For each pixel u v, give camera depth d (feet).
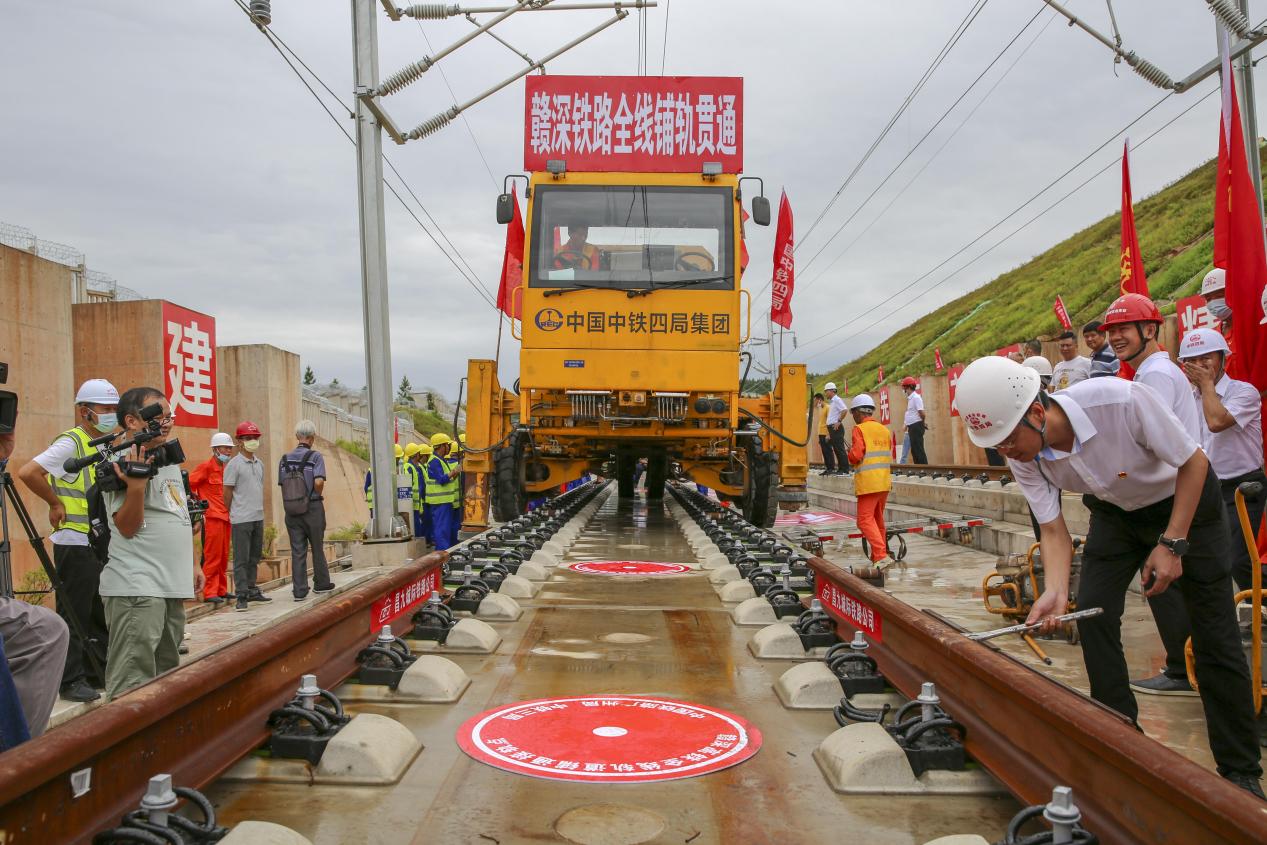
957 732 11.05
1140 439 11.04
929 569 34.58
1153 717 14.85
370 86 34.50
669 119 36.19
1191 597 11.69
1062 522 12.01
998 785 10.19
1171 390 14.16
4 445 15.51
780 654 16.22
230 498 30.27
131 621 16.43
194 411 58.08
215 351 61.05
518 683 14.66
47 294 46.14
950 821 9.32
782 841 8.82
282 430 68.54
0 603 11.87
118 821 8.36
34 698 11.99
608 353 35.14
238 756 10.44
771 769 10.78
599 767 10.81
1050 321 114.42
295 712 11.02
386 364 36.11
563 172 35.96
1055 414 11.19
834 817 9.40
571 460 42.75
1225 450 17.95
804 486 39.04
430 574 20.29
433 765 10.91
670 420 35.96
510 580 22.91
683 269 35.53
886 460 32.30
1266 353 18.74
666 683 14.65
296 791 10.11
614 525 44.75
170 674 9.74
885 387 99.45
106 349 54.08
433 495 42.93
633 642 17.62
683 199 35.96
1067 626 20.54
